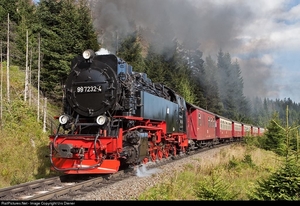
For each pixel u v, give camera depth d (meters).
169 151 16.61
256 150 17.84
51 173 11.23
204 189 6.94
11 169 11.02
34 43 28.52
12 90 21.72
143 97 11.32
